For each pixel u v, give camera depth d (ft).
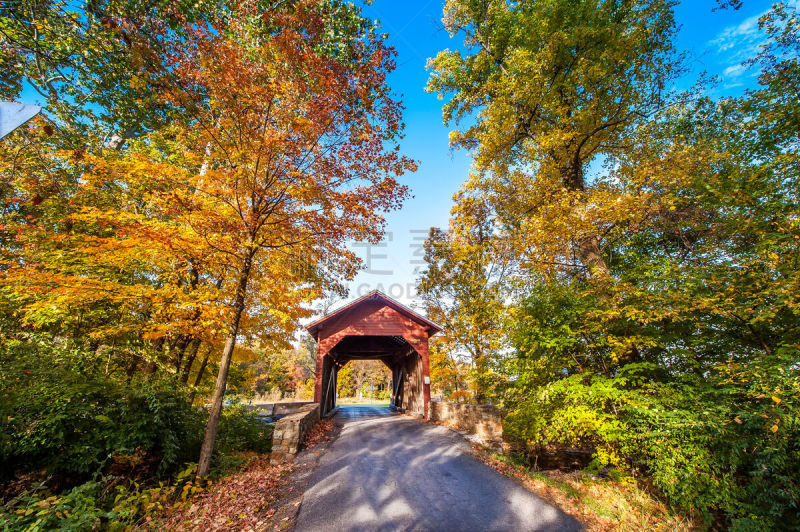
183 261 24.99
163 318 25.09
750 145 26.61
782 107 22.95
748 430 16.61
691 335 25.02
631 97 32.63
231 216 22.25
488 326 45.50
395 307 43.47
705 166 26.08
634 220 27.20
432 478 18.52
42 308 19.47
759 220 21.72
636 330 25.70
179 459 20.84
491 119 37.24
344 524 13.08
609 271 30.14
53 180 24.90
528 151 37.81
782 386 15.56
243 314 27.30
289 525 13.01
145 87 19.93
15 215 26.71
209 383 37.45
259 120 21.15
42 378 17.25
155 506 15.40
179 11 21.47
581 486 20.39
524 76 34.22
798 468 14.67
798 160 20.72
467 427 31.73
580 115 32.01
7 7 16.90
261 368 104.83
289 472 19.51
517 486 18.02
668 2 29.81
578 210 27.66
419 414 44.19
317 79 20.27
